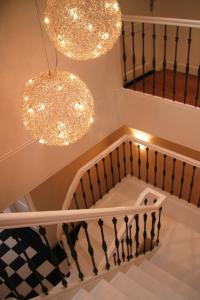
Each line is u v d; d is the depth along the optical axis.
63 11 1.60
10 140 2.95
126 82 4.28
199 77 3.16
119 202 4.17
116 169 5.74
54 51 2.99
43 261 4.62
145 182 4.35
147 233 3.54
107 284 2.26
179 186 5.15
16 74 2.74
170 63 4.77
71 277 3.25
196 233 3.58
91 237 3.68
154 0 4.22
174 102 3.51
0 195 3.08
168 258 3.33
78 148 3.80
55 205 4.85
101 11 1.66
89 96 1.85
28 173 3.27
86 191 5.30
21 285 4.29
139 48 4.46
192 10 4.09
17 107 2.87
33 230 5.03
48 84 1.67
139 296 2.32
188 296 2.77
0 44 2.52
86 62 3.43
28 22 2.64
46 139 1.83
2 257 4.71
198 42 4.26
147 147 3.82
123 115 4.29
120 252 3.17
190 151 4.67
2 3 2.40
